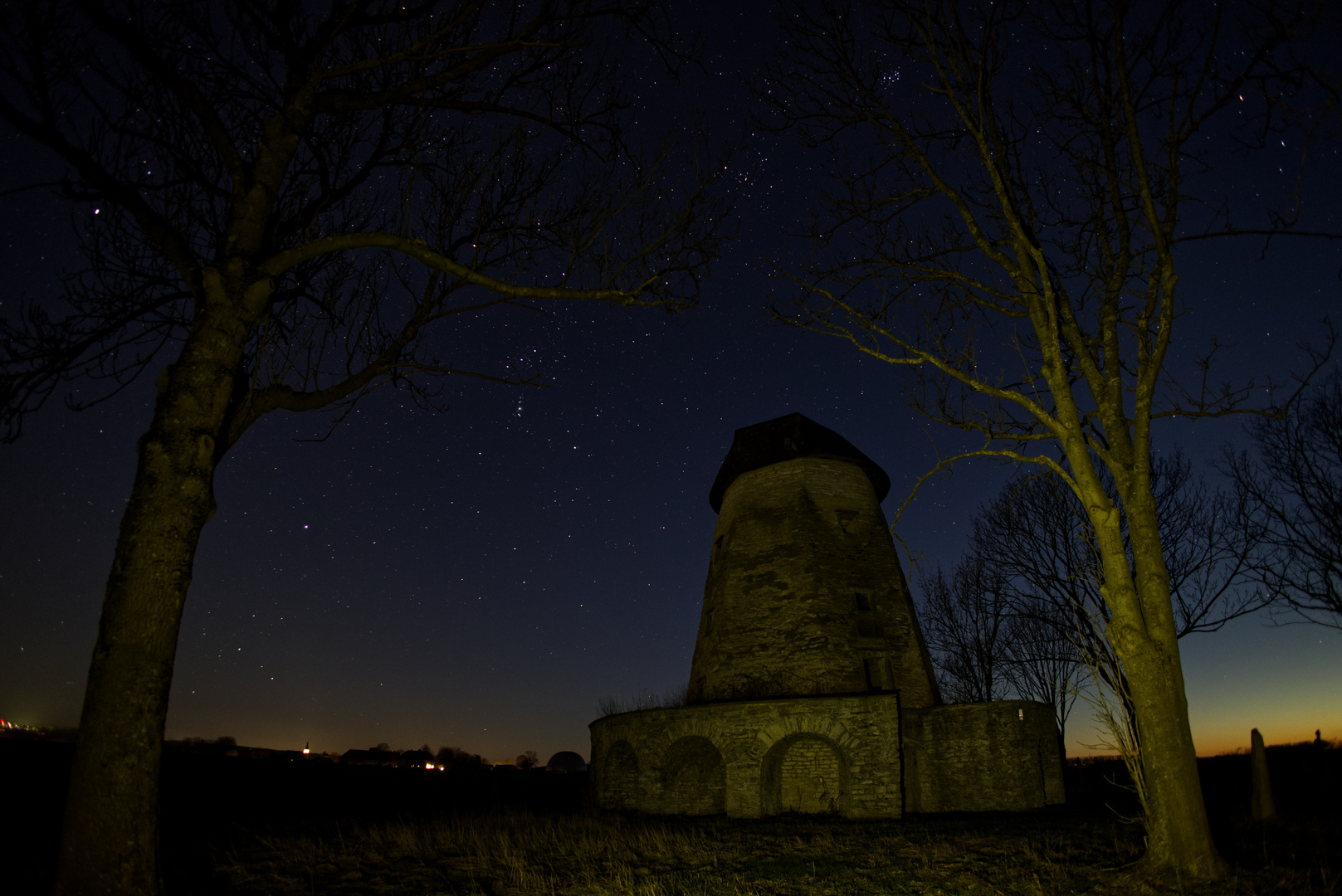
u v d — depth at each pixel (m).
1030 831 13.35
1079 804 20.62
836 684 21.09
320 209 9.51
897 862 11.09
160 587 6.11
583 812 20.78
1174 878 8.12
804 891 9.73
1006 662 28.28
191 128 8.93
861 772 18.03
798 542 23.64
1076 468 9.40
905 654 22.64
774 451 25.80
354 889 9.76
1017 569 24.69
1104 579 9.11
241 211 7.40
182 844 11.48
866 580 23.44
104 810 5.60
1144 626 8.71
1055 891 8.70
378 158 10.19
